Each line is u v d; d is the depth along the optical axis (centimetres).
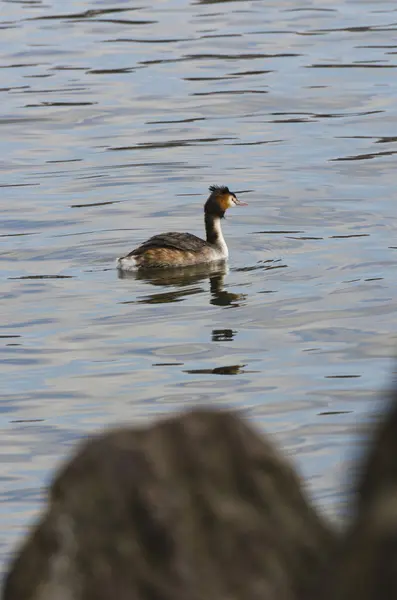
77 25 4394
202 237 2277
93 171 2748
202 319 1800
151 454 549
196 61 3828
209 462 551
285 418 1402
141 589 527
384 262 2055
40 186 2636
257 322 1772
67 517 544
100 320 1808
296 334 1709
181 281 2008
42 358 1653
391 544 439
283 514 547
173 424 561
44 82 3638
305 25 4300
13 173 2750
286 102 3344
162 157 2856
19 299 1916
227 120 3186
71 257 2156
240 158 2836
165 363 1617
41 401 1497
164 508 538
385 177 2627
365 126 3084
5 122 3222
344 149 2880
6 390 1539
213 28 4281
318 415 1403
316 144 2933
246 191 2566
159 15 4512
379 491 460
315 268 2047
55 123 3200
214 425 561
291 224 2338
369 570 439
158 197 2550
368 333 1697
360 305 1827
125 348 1681
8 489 1244
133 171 2748
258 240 2248
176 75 3669
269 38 4109
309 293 1906
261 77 3619
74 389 1533
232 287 1966
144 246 2100
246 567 529
